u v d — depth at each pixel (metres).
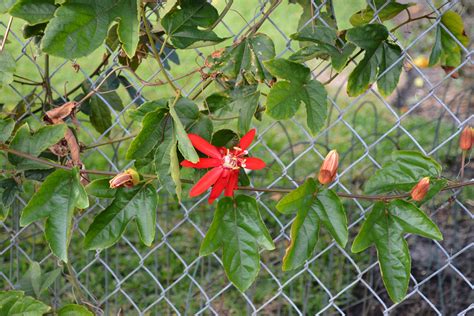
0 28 3.52
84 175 1.36
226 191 1.14
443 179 1.15
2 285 2.18
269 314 2.15
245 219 1.17
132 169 1.18
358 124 3.27
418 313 2.04
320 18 1.23
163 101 1.18
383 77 1.19
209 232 1.15
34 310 1.32
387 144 2.87
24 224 1.16
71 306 1.36
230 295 2.20
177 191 1.13
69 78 3.88
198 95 1.24
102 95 1.46
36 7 1.10
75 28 1.06
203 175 1.21
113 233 1.19
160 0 1.27
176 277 2.31
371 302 2.08
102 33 1.07
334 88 3.62
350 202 2.21
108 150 3.16
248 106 1.19
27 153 1.23
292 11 4.71
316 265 2.27
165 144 1.17
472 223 2.02
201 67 1.22
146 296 2.26
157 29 1.29
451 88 2.35
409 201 1.18
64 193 1.18
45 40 1.05
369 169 2.52
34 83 1.42
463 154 1.18
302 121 3.43
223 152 1.15
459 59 1.25
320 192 1.14
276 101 1.11
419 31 1.86
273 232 2.41
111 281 2.30
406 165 1.17
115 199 1.19
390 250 1.15
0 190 1.29
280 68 1.11
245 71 1.21
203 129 1.18
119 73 1.40
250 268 1.16
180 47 1.19
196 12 1.19
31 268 1.43
